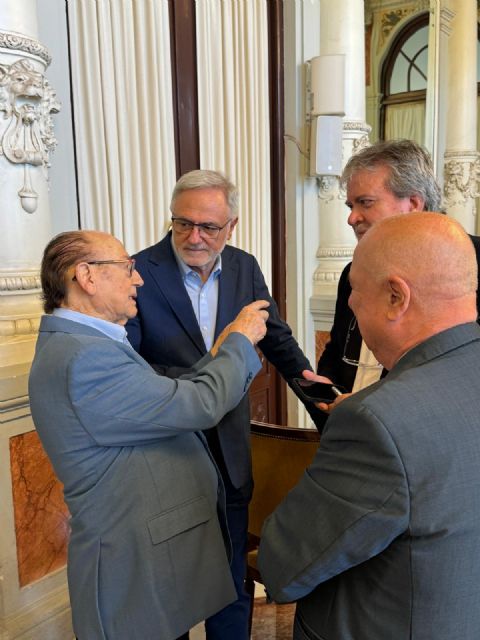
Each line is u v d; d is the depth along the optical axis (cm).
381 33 493
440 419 84
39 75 209
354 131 384
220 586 139
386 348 95
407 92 526
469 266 91
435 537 82
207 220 165
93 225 270
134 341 171
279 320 197
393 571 87
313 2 371
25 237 218
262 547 104
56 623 221
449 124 577
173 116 305
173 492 133
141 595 128
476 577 85
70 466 127
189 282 179
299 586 95
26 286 218
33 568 219
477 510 83
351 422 88
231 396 134
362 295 96
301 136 378
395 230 93
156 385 127
